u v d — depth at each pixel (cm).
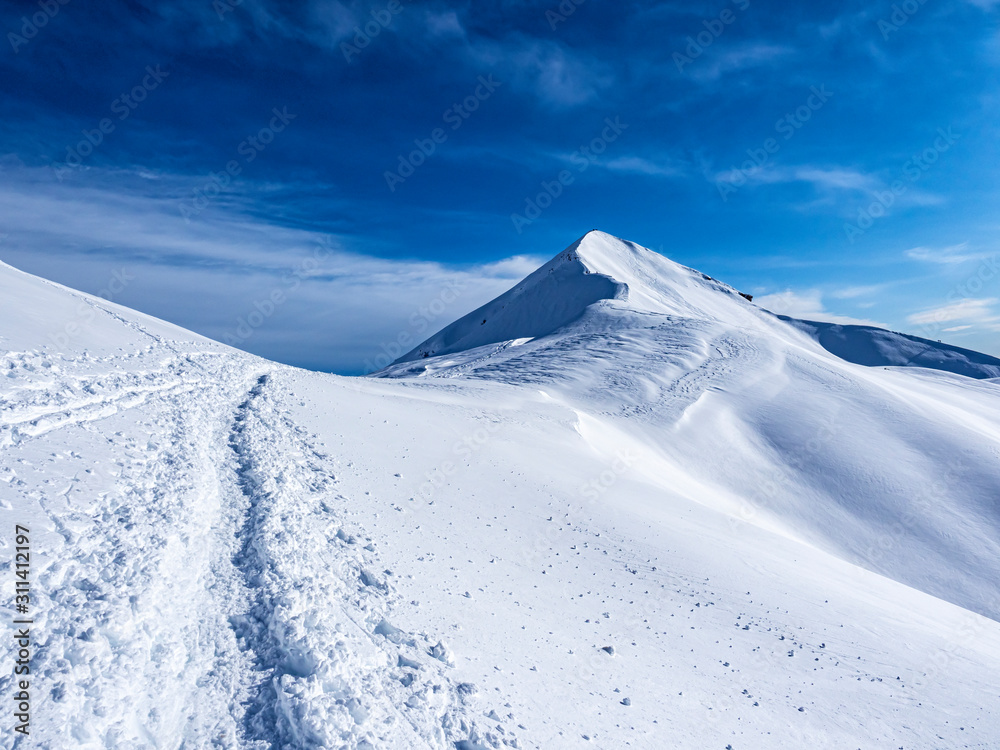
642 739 658
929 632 1284
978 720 915
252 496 884
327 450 1432
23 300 1491
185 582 580
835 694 920
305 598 604
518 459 1961
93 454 754
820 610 1262
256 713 438
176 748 380
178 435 1044
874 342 14625
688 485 2817
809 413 4191
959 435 3978
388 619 691
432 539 1082
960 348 14350
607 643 891
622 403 4094
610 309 7544
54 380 980
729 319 12019
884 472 3544
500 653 740
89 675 387
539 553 1213
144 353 1658
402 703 523
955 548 2989
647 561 1330
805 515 3173
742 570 1414
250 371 2388
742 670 929
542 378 4600
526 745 558
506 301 15062
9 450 656
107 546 550
